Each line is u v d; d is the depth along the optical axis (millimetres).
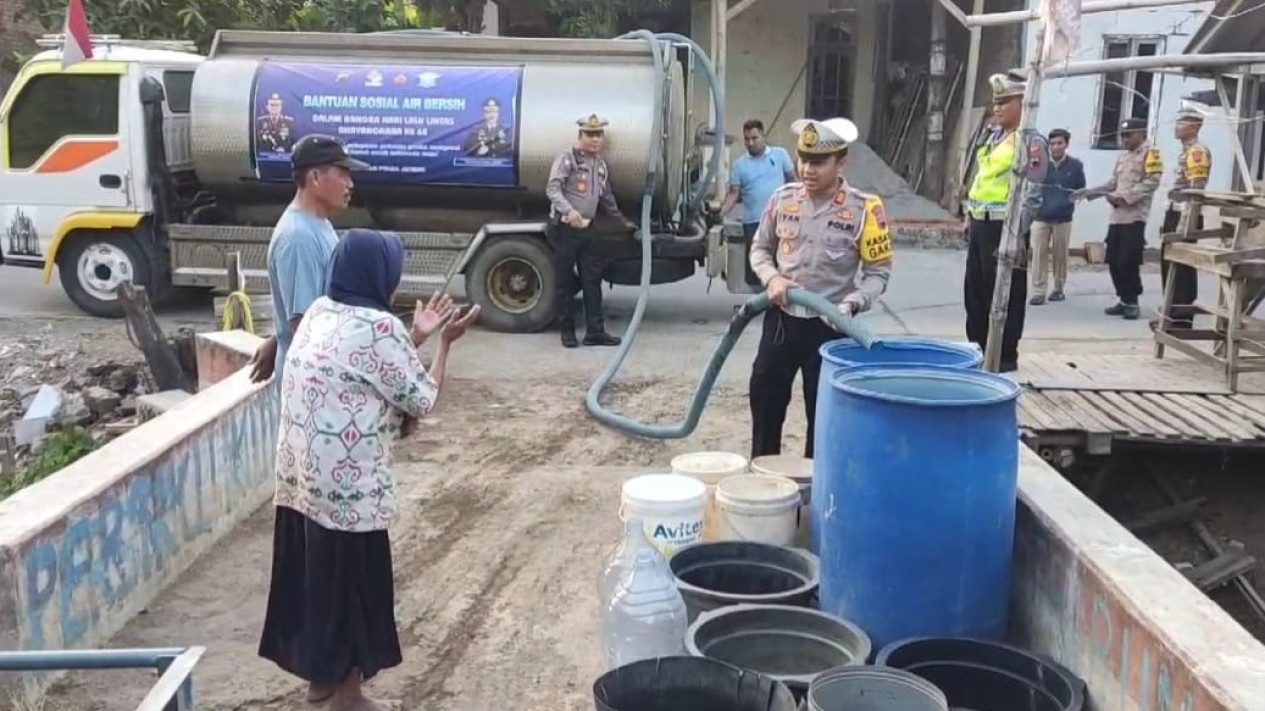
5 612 3500
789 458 5039
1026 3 15367
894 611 3623
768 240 5109
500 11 16594
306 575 3461
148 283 10250
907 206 15820
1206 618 3078
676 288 12109
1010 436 3645
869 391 3660
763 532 4391
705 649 3486
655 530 4176
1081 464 7004
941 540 3549
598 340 9156
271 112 9445
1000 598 3709
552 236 8969
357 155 9445
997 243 7059
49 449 7461
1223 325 7695
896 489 3555
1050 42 5230
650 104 9141
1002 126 6988
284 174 9594
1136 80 14641
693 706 3182
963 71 16766
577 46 9492
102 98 9914
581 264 9039
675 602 3709
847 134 4789
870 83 17656
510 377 8180
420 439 6719
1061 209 11039
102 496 4047
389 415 3453
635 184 9164
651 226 9727
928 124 16609
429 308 3580
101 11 13500
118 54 10203
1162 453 7137
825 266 4922
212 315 10508
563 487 5895
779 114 17797
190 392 8062
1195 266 7293
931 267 13461
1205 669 2805
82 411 8102
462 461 6328
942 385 3832
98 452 4453
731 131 17828
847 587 3711
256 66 9594
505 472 6141
